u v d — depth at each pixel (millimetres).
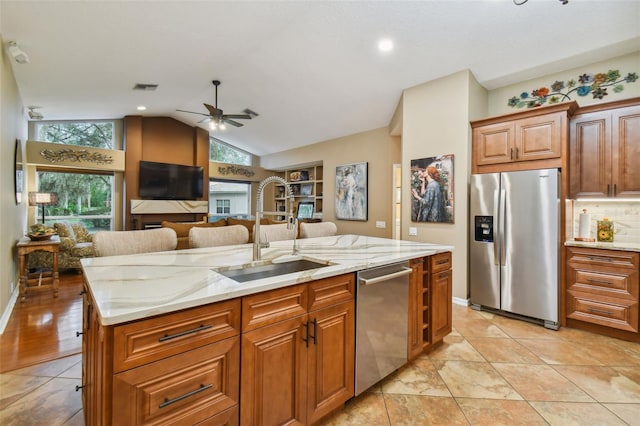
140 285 1229
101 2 2459
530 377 2029
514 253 3059
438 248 2377
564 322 2898
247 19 2969
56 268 3719
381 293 1845
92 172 6191
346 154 6301
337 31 3178
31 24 2664
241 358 1207
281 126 6441
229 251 2092
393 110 4910
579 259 2824
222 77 4434
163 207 6656
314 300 1479
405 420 1610
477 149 3457
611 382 1972
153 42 3250
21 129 4410
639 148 2744
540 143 3033
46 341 2537
